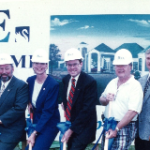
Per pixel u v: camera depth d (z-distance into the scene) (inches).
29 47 127.9
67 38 125.5
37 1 126.3
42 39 127.0
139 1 120.6
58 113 105.7
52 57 127.0
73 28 125.0
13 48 129.1
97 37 123.9
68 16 124.8
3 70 103.5
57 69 127.0
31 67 128.0
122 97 87.5
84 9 124.0
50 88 99.9
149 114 91.1
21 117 107.1
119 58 87.5
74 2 124.3
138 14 121.0
